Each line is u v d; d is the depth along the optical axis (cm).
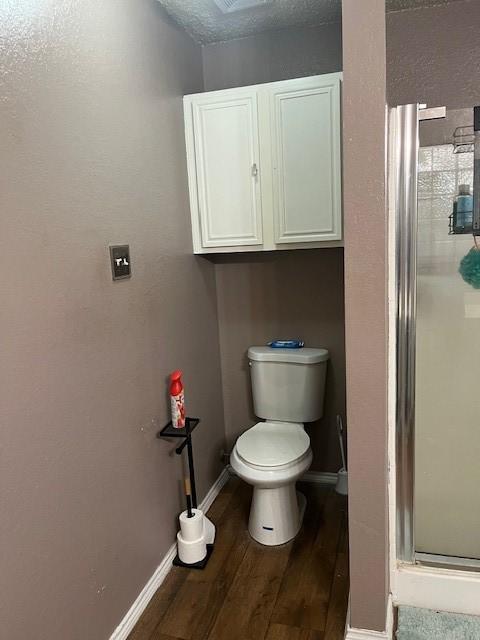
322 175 211
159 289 199
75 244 144
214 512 245
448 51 213
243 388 272
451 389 170
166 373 205
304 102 208
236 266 262
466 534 177
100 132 156
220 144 222
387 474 156
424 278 165
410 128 149
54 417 135
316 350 248
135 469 179
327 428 262
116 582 166
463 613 170
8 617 119
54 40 134
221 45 244
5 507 118
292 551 212
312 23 228
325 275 249
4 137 117
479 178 154
